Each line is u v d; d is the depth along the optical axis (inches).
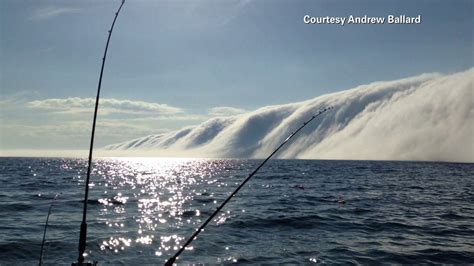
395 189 1643.7
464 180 2281.0
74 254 572.7
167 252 584.4
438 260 532.4
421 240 649.6
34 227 756.0
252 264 518.9
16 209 995.3
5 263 531.8
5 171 3164.4
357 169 3875.5
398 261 528.1
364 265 511.5
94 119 244.1
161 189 1685.5
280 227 764.6
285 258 544.7
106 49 258.4
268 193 1481.3
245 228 754.2
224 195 1412.4
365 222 814.5
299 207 1055.0
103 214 929.5
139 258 555.2
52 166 4473.4
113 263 532.4
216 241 645.9
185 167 4682.6
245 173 3196.4
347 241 643.5
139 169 4072.3
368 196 1357.0
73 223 802.2
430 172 3319.4
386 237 673.6
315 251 579.5
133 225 784.9
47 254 570.9
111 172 3341.5
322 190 1603.1
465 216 896.9
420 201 1198.9
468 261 529.0
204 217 885.2
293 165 5128.0
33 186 1723.7
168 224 798.5
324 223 802.2
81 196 1328.7
